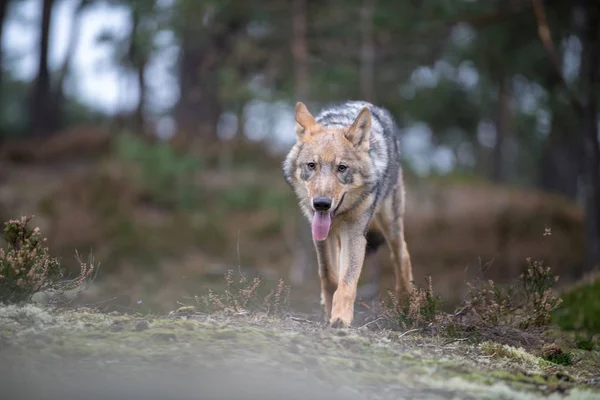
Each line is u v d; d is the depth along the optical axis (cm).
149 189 2075
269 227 1994
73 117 3881
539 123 2539
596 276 989
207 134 2600
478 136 3206
